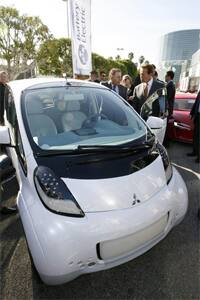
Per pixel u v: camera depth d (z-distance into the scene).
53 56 20.92
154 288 1.68
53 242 1.36
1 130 1.93
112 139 1.97
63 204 1.44
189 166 3.89
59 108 2.20
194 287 1.69
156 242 1.67
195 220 2.46
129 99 4.54
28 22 19.86
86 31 5.61
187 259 1.93
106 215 1.43
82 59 5.62
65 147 1.77
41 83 2.42
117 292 1.65
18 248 2.03
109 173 1.59
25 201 1.58
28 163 1.67
